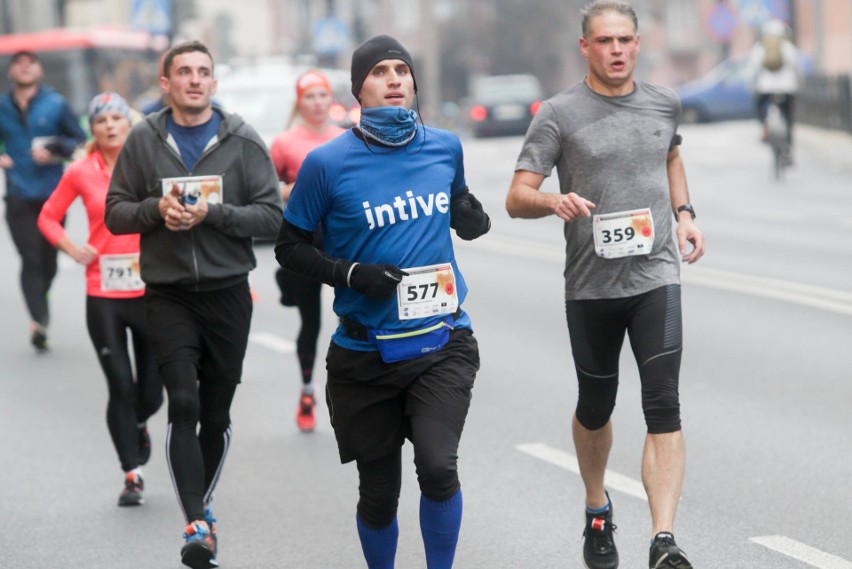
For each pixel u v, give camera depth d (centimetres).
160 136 1576
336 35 10794
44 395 2516
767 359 2505
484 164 7194
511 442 2034
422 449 1266
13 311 3478
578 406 1471
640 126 1430
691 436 2012
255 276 3797
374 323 1295
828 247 3834
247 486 1872
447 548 1295
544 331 2881
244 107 4653
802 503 1686
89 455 2083
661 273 1421
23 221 2912
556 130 1430
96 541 1669
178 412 1507
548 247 4219
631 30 1423
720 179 5881
